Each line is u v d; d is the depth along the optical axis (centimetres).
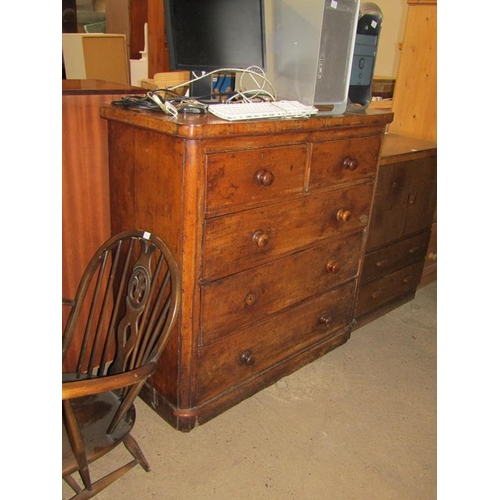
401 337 244
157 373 167
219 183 138
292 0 165
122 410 119
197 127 125
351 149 181
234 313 162
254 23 165
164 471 153
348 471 159
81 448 109
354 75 198
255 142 143
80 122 161
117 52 327
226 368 170
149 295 131
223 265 150
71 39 310
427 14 256
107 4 468
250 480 152
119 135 154
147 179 147
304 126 154
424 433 179
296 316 192
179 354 154
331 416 184
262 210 155
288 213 165
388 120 190
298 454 164
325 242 190
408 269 263
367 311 248
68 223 169
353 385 204
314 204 175
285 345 194
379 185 213
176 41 154
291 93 175
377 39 201
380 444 172
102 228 178
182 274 143
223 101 164
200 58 159
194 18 155
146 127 137
